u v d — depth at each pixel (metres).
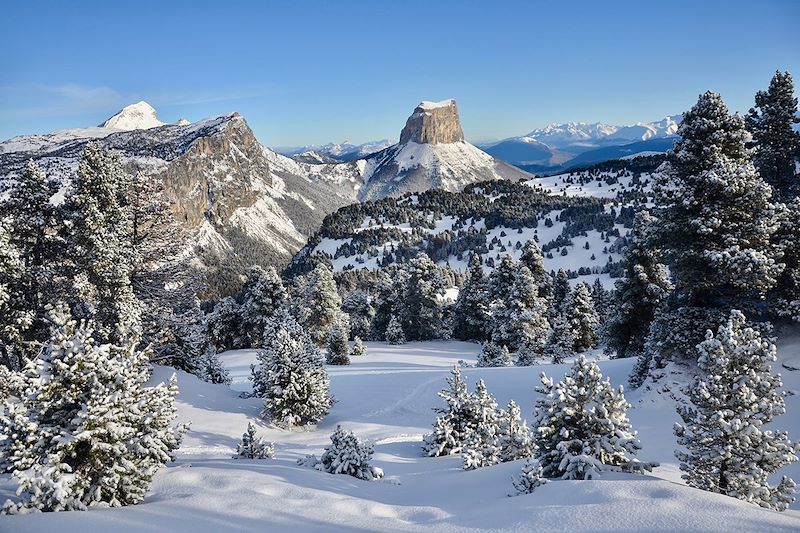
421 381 33.44
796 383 19.42
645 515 7.68
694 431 10.59
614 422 10.74
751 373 10.41
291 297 68.25
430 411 27.33
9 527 7.82
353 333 77.19
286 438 22.62
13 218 23.67
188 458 17.56
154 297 28.08
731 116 21.73
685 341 21.78
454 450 18.27
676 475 13.70
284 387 24.61
